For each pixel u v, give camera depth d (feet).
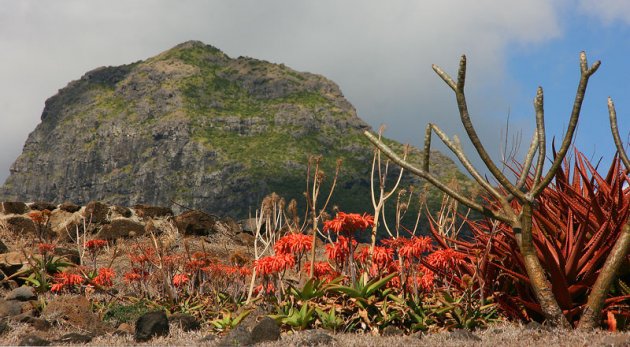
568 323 20.59
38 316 28.32
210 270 32.78
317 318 24.11
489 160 21.08
